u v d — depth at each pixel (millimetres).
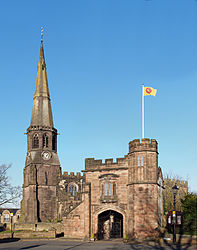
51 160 97625
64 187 95500
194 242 47312
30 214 90625
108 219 68438
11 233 66562
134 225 58312
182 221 53844
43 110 102000
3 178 82562
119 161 64812
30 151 98062
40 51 108125
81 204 66688
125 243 55938
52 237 69250
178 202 90312
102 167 66188
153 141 61125
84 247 49656
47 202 93938
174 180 94000
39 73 106000
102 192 65062
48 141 99312
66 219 67250
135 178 60125
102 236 66750
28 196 93562
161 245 47688
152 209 58156
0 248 48625
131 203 59844
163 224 62906
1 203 81750
